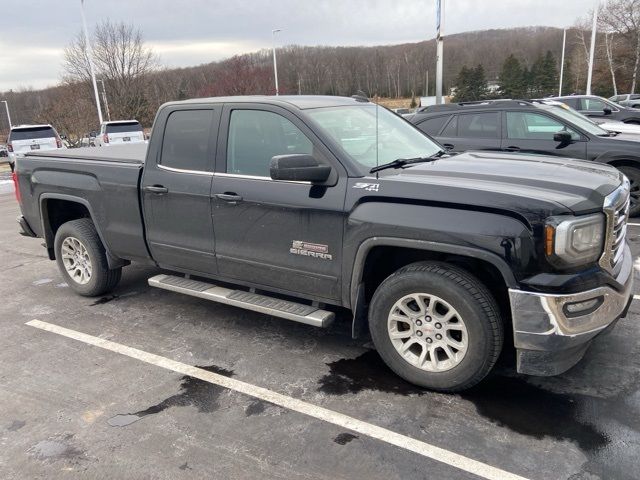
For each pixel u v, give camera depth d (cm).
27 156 556
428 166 364
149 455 288
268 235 382
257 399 339
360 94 487
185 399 342
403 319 340
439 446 285
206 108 418
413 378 340
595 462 268
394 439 293
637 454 273
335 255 353
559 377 347
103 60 3394
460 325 317
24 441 304
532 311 290
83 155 523
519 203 292
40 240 831
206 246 421
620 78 4931
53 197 525
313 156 363
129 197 461
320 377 363
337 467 272
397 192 325
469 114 816
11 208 1220
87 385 364
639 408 311
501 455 276
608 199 306
